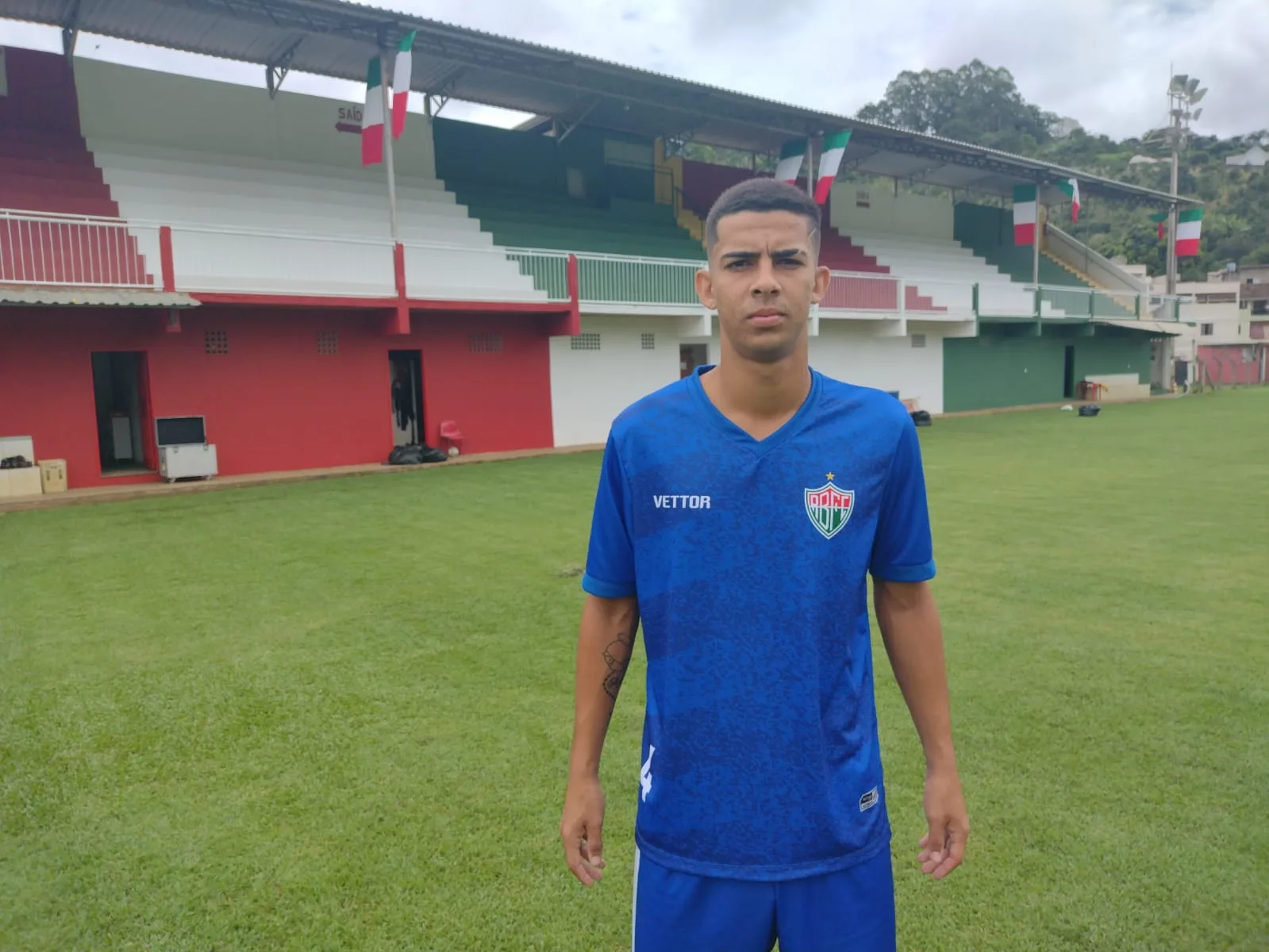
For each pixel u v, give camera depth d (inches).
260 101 653.3
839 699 57.0
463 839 121.1
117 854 118.3
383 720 161.5
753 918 56.4
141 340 498.9
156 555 307.6
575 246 761.0
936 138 884.6
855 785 57.4
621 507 60.0
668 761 57.6
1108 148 3326.8
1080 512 364.2
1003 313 994.7
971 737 149.5
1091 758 141.1
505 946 99.5
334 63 641.6
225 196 581.6
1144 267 1755.7
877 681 178.2
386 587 258.4
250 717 163.2
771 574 55.7
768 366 55.7
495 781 137.3
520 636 210.5
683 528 56.4
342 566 287.1
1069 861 113.0
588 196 880.3
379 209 663.1
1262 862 112.3
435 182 747.4
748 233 55.0
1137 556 284.7
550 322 666.8
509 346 660.7
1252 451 569.0
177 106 617.6
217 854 118.0
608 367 721.0
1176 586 247.0
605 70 643.5
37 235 485.1
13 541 337.4
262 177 628.4
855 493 56.2
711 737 56.4
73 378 477.7
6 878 113.2
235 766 143.5
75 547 324.8
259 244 540.7
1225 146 3565.5
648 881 58.7
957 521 347.6
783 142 923.4
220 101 635.5
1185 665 183.8
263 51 613.0
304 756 146.9
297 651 200.8
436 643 206.2
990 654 191.8
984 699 166.1
